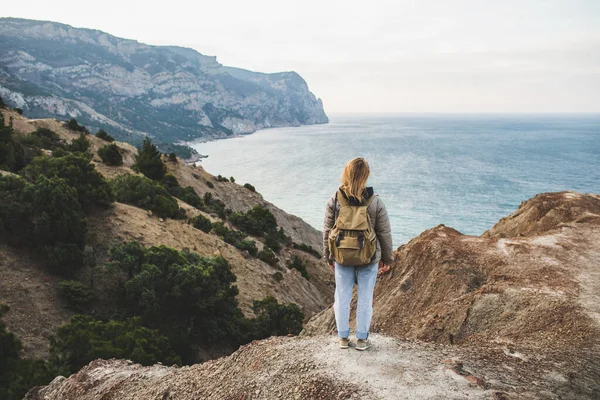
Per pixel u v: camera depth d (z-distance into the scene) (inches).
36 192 1064.8
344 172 209.8
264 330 1176.2
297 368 231.5
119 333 754.8
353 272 220.5
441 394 190.1
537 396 204.2
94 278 1085.8
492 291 460.8
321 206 5654.5
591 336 322.0
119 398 316.2
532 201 951.0
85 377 380.2
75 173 1390.3
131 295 1033.5
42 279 985.5
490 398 187.8
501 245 621.9
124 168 2378.2
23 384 590.6
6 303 863.7
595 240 610.9
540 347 296.2
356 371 213.9
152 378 331.9
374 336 261.1
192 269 1125.1
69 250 1056.8
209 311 1123.3
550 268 509.7
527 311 406.0
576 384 230.1
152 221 1555.1
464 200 5876.0
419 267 652.1
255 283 1598.2
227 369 278.2
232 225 2524.6
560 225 699.4
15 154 1706.4
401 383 200.1
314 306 1790.1
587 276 474.0
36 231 1027.3
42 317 874.8
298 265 2240.4
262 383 231.9
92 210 1391.5
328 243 213.9
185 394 273.0
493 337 372.5
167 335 995.3
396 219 4906.5
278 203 5826.8
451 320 449.1
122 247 1157.7
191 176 3238.2
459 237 695.1
